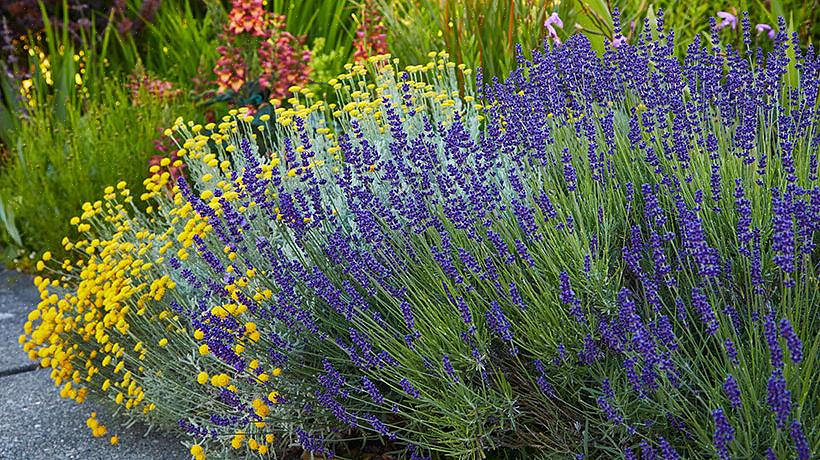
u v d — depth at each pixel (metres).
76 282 4.80
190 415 3.25
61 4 8.12
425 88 4.24
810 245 2.12
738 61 3.02
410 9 5.71
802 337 2.15
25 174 5.95
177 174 5.39
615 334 2.27
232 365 2.84
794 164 2.66
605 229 2.55
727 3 5.27
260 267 3.19
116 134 5.79
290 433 2.93
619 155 3.02
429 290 2.78
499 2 4.86
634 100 3.30
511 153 2.99
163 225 4.20
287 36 5.89
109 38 8.08
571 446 2.53
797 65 3.01
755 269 2.13
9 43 7.73
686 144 2.75
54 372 3.66
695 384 2.37
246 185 3.04
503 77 4.75
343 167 3.71
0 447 3.60
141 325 3.50
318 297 2.99
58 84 7.20
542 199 2.58
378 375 2.73
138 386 3.59
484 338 2.62
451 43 5.03
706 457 2.26
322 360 2.91
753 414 2.12
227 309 2.86
